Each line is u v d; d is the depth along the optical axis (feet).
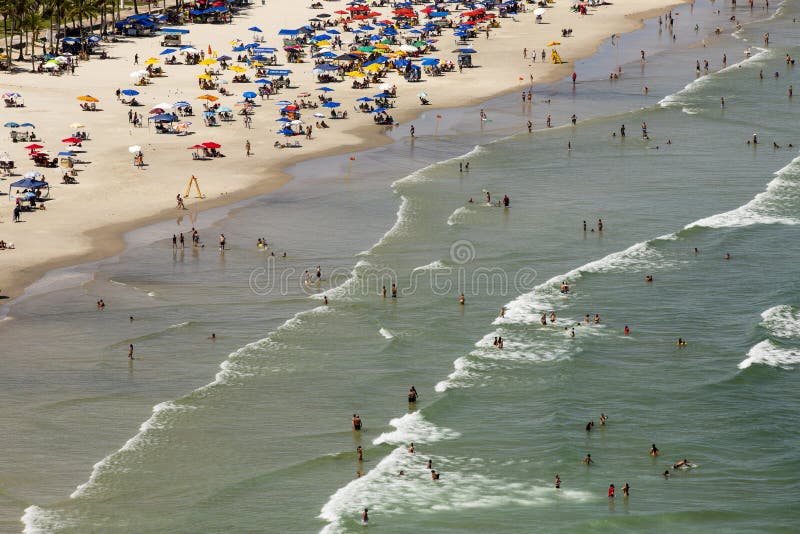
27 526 169.99
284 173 383.45
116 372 226.58
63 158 374.43
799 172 371.15
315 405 213.46
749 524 170.50
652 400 214.48
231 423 205.67
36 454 192.65
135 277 280.72
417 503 177.99
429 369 230.07
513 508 176.35
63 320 252.62
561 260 293.84
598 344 240.94
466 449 196.44
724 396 215.10
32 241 305.73
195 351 237.66
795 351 234.17
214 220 328.90
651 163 390.21
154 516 173.88
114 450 194.90
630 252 297.74
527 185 365.61
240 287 275.39
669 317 255.09
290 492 181.88
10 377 222.69
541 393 217.36
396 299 267.80
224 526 171.22
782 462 190.08
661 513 173.58
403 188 362.74
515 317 256.11
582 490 181.88
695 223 319.47
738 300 263.70
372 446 197.67
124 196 350.43
